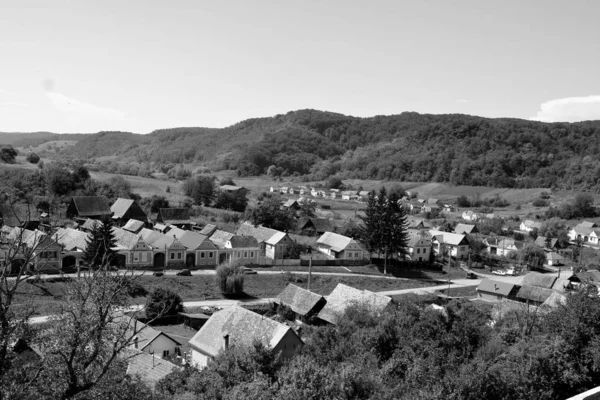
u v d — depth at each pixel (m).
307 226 147.62
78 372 21.61
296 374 28.84
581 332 34.94
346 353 42.72
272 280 99.56
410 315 46.16
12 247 23.12
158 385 37.97
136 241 97.88
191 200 167.25
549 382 31.16
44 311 57.38
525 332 42.59
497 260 146.62
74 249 90.88
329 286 102.12
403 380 33.09
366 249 129.88
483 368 29.17
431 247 137.00
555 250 163.50
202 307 80.81
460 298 97.81
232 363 37.28
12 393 19.59
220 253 108.06
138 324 59.94
